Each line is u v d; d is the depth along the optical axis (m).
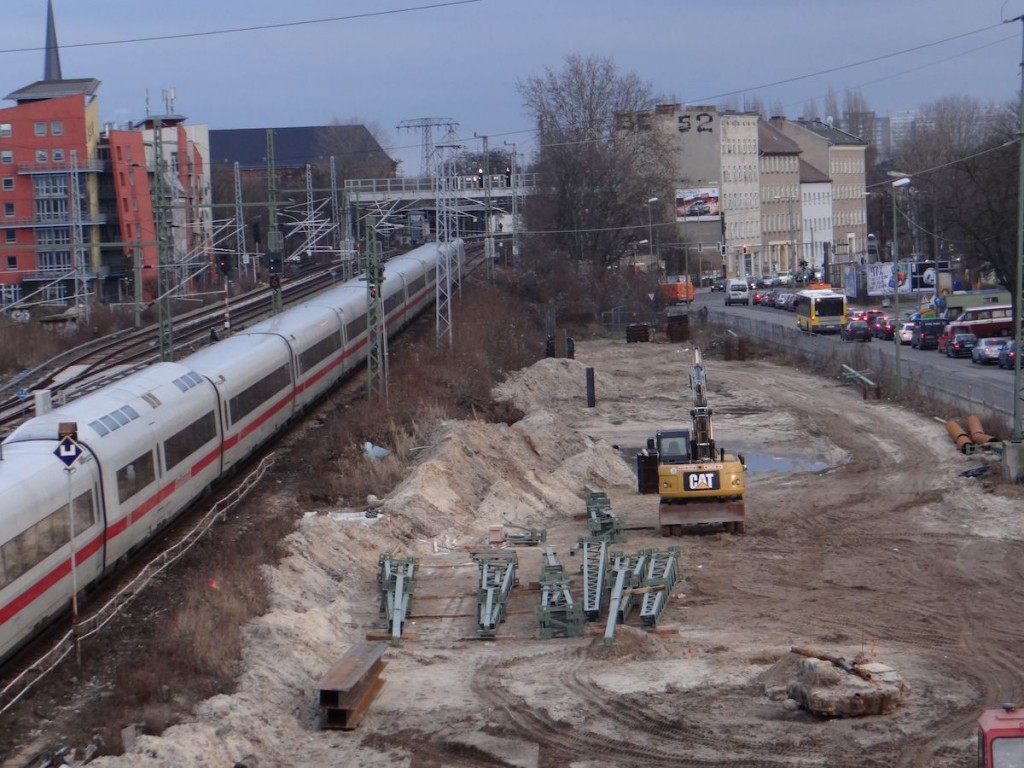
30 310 189.25
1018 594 56.97
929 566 62.72
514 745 39.09
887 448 98.75
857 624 52.47
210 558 59.22
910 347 168.00
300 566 58.53
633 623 53.47
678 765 37.25
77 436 53.16
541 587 56.44
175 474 64.50
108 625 49.69
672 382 143.12
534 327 186.25
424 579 61.62
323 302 116.94
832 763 36.88
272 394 87.81
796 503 80.44
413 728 40.94
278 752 38.78
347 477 80.94
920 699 42.12
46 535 47.66
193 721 39.53
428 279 173.25
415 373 120.19
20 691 42.59
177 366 72.81
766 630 51.88
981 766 31.88
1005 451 79.75
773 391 132.50
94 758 37.12
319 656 47.53
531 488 85.44
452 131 145.25
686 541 70.31
